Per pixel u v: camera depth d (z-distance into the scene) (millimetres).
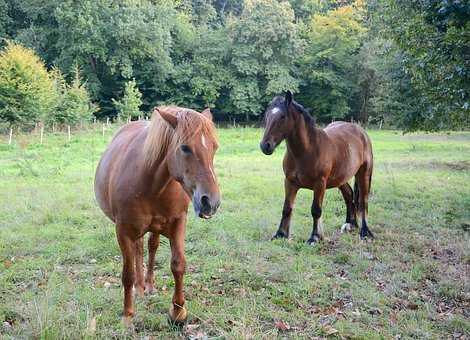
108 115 35500
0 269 4875
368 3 11852
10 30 35625
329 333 3604
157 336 3547
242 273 4809
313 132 5969
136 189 3316
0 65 23125
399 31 7879
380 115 16953
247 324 3689
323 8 47219
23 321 3744
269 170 12523
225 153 17844
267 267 5043
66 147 17953
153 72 36062
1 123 22391
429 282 4762
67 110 25078
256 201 8438
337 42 37219
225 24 41219
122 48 34062
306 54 38781
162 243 5828
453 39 6359
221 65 37094
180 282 3588
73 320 3652
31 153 15680
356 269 5059
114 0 34156
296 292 4371
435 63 7000
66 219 6965
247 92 36219
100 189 3986
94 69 34375
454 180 11258
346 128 6965
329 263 5297
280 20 36188
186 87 37406
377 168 13492
